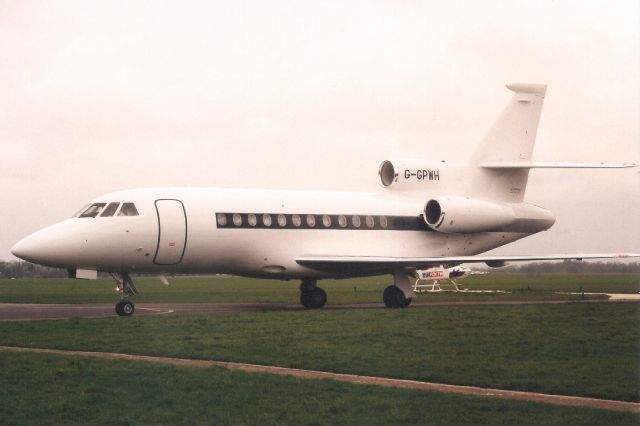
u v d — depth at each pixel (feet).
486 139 139.44
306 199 124.47
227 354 68.64
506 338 78.28
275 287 247.50
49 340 78.18
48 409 48.57
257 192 121.19
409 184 135.03
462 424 44.80
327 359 65.67
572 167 130.00
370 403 49.42
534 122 140.56
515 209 139.85
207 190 117.19
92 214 109.40
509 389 54.85
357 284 284.41
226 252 115.65
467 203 132.46
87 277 110.52
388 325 90.48
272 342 75.82
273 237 119.14
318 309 122.42
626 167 124.77
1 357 66.69
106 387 54.34
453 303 138.00
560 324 91.30
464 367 61.82
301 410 47.98
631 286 226.58
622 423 44.70
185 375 57.88
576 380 56.65
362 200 130.41
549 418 45.78
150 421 46.26
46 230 108.17
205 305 136.56
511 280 306.96
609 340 77.05
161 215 110.73
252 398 50.85
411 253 132.98
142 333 83.15
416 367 61.82
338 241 125.39
